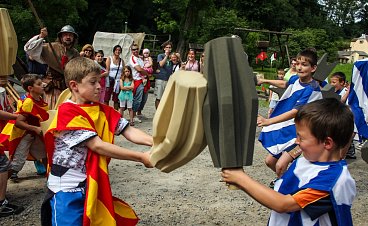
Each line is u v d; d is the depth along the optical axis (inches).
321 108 70.5
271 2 1780.3
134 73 335.6
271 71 1224.8
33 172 205.0
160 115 63.5
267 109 488.4
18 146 172.2
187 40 1232.8
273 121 143.9
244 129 60.1
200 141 61.2
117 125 102.2
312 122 70.4
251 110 59.4
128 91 327.9
